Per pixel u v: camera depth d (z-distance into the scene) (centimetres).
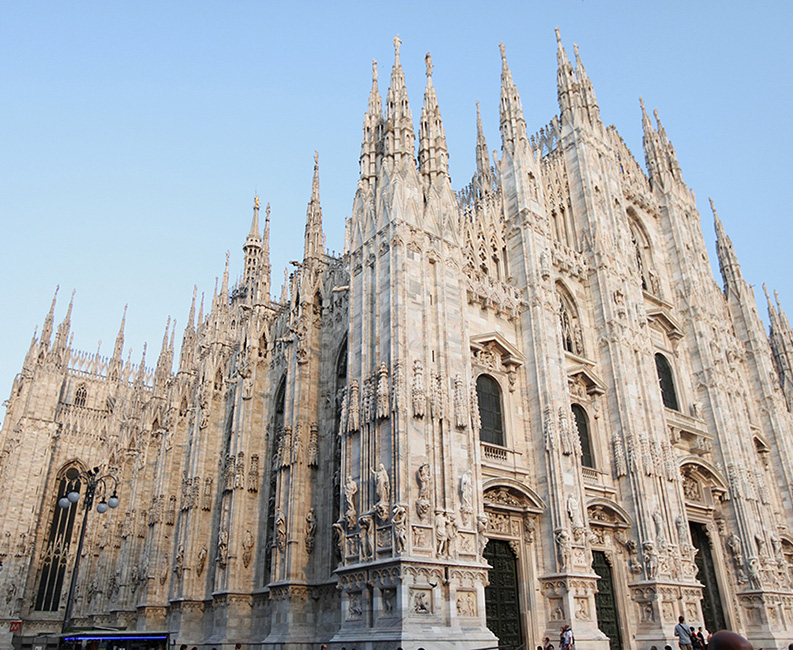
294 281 3869
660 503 3438
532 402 3234
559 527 2909
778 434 4919
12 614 5891
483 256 3538
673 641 3064
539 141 4831
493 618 2717
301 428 3344
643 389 3747
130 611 4831
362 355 2783
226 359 4756
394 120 3222
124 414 6400
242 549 3675
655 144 5416
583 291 3984
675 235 5006
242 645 3428
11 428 6769
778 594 3881
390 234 2872
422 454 2508
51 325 7244
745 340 5328
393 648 2142
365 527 2453
